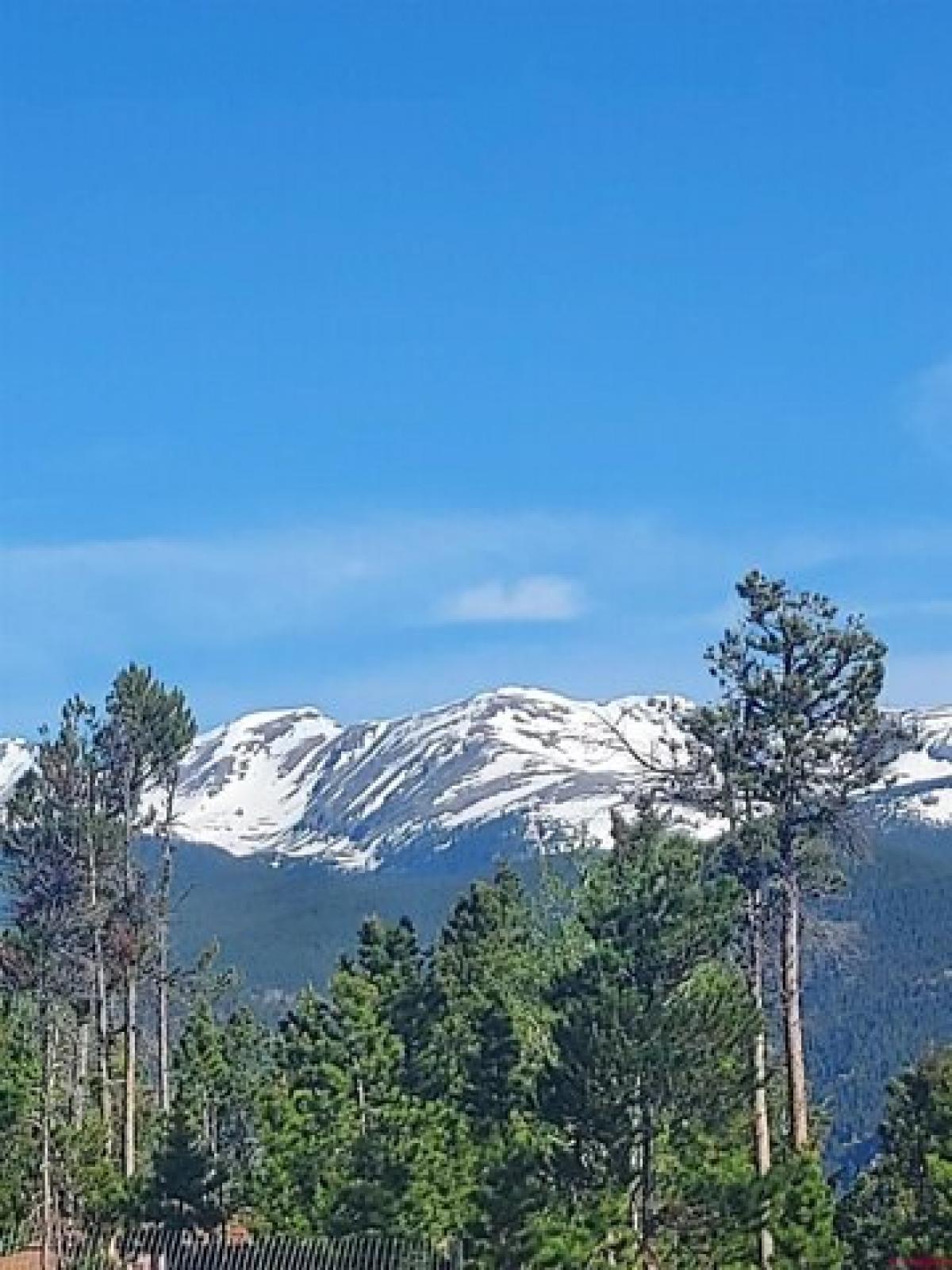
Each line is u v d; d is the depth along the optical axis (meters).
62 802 85.75
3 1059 77.12
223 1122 86.62
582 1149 61.69
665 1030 61.03
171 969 94.00
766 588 73.44
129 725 87.56
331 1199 65.00
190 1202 71.62
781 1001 71.94
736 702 73.94
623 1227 60.25
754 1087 63.00
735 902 65.00
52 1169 74.31
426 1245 62.38
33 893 85.19
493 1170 60.94
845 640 73.31
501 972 80.25
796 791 73.38
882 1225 65.62
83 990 84.81
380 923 77.56
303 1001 74.75
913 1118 70.38
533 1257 59.53
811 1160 61.84
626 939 63.19
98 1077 86.12
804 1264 60.53
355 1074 70.94
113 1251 70.69
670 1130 62.22
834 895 75.25
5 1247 74.50
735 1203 60.59
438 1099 71.69
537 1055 71.75
